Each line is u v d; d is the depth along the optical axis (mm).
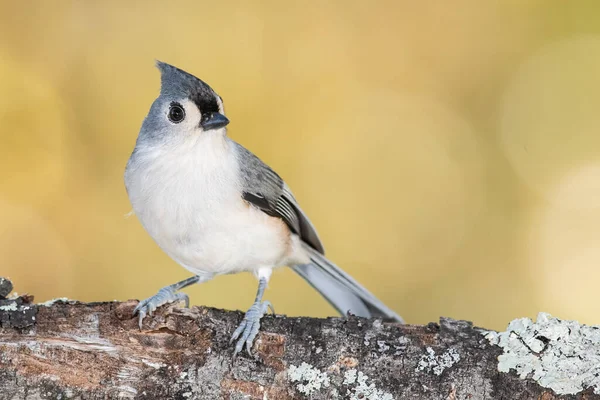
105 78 11859
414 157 11875
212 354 5672
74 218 11289
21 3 11766
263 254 7301
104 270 10836
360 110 12086
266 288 7367
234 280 10492
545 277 10984
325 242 11523
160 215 6922
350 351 5625
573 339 5410
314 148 11891
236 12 12172
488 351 5508
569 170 11656
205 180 6828
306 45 12227
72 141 11641
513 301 10977
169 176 6809
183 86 6871
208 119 6754
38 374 5508
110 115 11766
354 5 12328
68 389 5523
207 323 5773
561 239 11164
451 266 11359
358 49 12289
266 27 12188
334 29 12305
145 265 10789
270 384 5605
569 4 11852
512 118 12016
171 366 5625
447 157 11875
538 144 11844
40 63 11758
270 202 7594
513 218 11594
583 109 11836
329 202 11695
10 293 5992
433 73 12273
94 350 5590
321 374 5590
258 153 11844
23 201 11242
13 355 5504
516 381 5398
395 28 12328
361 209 11695
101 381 5562
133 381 5582
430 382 5496
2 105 11516
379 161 11906
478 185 11805
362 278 11305
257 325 5785
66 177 11484
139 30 12047
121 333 5656
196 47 12078
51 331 5602
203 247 7066
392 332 5691
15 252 10930
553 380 5332
